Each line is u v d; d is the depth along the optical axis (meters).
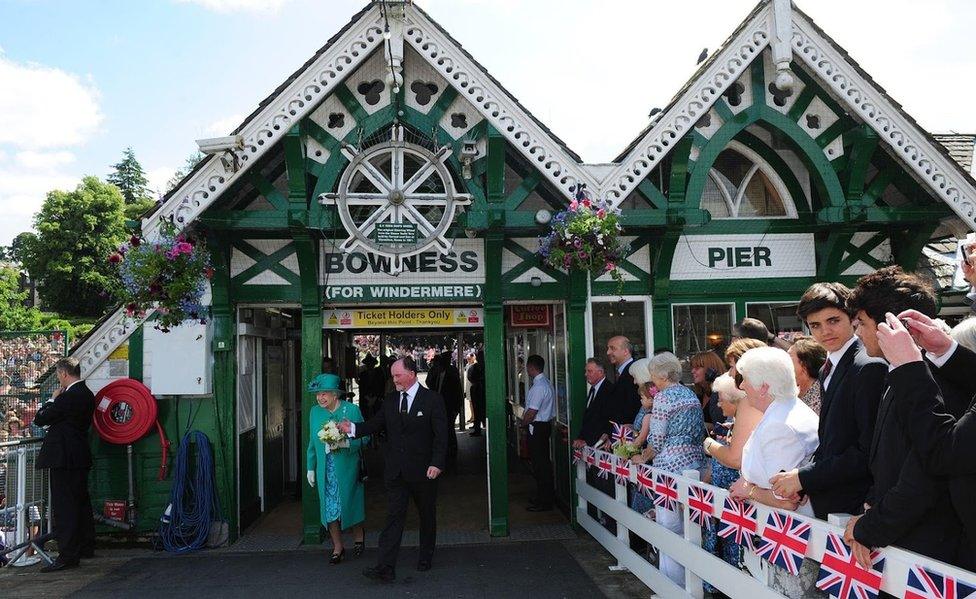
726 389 4.39
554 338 8.62
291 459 10.00
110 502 7.19
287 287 7.42
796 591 3.56
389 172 7.73
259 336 8.38
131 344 7.40
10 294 33.00
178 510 7.07
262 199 7.68
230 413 7.37
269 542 7.34
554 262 6.71
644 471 5.46
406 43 6.93
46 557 6.62
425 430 6.16
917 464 2.61
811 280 7.93
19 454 6.88
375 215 6.71
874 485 2.95
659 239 7.54
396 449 6.12
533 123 6.80
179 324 6.86
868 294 3.03
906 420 2.57
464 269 7.54
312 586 5.90
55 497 6.53
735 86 7.53
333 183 7.04
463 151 7.03
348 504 6.46
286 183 7.82
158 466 7.34
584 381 7.58
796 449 3.67
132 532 7.24
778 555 3.57
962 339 2.95
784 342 5.69
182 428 7.33
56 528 6.54
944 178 7.18
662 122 6.83
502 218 6.91
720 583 4.13
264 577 6.16
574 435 7.59
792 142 7.52
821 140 7.64
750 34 7.00
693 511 4.58
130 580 6.14
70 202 44.72
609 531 6.60
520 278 7.57
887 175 7.56
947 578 2.50
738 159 8.21
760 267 7.90
